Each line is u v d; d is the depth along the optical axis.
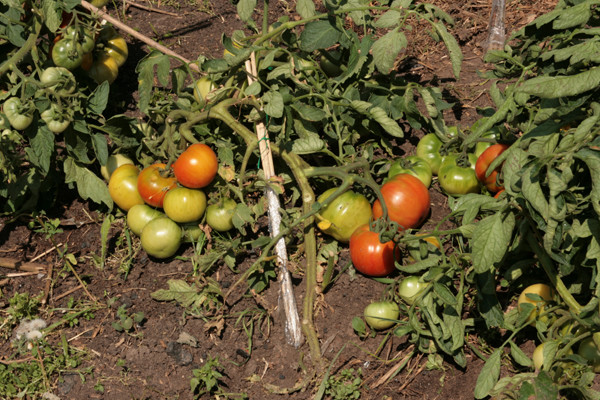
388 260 1.64
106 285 1.71
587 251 1.49
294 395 1.59
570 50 1.50
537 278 1.65
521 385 1.50
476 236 1.50
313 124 1.82
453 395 1.57
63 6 1.74
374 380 1.60
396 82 1.83
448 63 2.04
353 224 1.68
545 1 2.15
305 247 1.68
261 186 1.74
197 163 1.66
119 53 1.91
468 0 2.18
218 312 1.67
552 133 1.50
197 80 1.92
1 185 1.75
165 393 1.59
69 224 1.79
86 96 1.80
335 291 1.69
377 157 1.85
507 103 1.61
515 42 2.05
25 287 1.71
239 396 1.59
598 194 1.41
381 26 1.73
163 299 1.67
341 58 1.86
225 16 2.18
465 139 1.70
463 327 1.55
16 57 1.73
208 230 1.72
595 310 1.50
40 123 1.71
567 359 1.49
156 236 1.69
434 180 1.81
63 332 1.66
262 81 1.77
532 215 1.48
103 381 1.60
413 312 1.58
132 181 1.73
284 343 1.64
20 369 1.61
